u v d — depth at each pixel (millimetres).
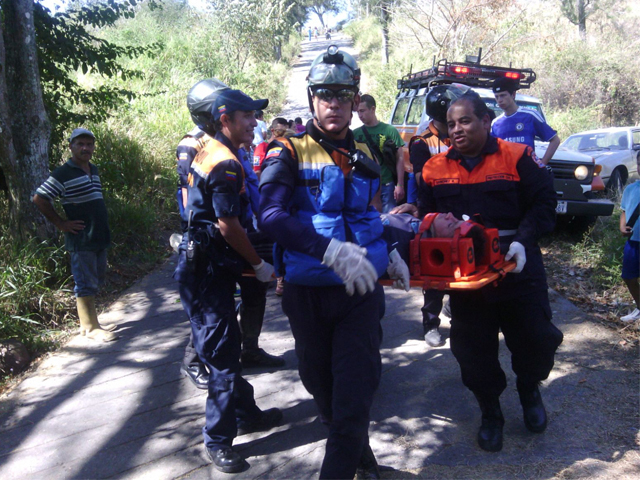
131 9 8242
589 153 12758
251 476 3209
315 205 2596
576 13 23141
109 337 5168
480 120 3127
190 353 4297
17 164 6195
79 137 4965
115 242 7355
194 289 3221
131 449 3535
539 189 3145
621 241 6500
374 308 2688
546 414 3609
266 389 4160
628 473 3074
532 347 3219
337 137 2686
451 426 3613
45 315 5535
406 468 3219
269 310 5781
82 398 4188
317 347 2773
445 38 20297
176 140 11391
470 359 3271
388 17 26734
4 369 4562
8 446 3637
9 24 6145
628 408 3682
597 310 5352
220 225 3059
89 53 7918
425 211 3408
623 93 20547
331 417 2994
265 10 24891
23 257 5754
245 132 3215
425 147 4352
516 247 3014
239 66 24547
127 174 9164
